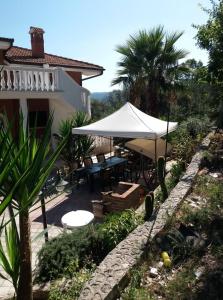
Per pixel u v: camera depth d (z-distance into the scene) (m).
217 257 4.68
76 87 16.19
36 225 7.71
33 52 20.02
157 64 17.75
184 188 7.16
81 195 10.00
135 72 17.70
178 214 6.12
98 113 27.78
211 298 3.83
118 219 5.88
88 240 5.32
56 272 4.74
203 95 18.41
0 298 4.72
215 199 6.71
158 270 4.48
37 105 16.47
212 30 10.01
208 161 9.56
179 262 4.70
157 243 5.04
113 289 3.82
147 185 9.89
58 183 3.67
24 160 2.55
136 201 8.21
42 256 5.05
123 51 18.05
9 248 3.06
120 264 4.31
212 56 10.27
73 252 5.06
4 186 2.54
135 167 12.22
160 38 17.34
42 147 2.57
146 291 4.02
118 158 12.04
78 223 6.26
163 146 10.46
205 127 15.43
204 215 5.91
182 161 9.68
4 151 2.53
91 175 10.19
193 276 4.26
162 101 18.39
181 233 5.31
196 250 4.86
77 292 4.04
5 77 13.97
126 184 8.53
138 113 10.46
